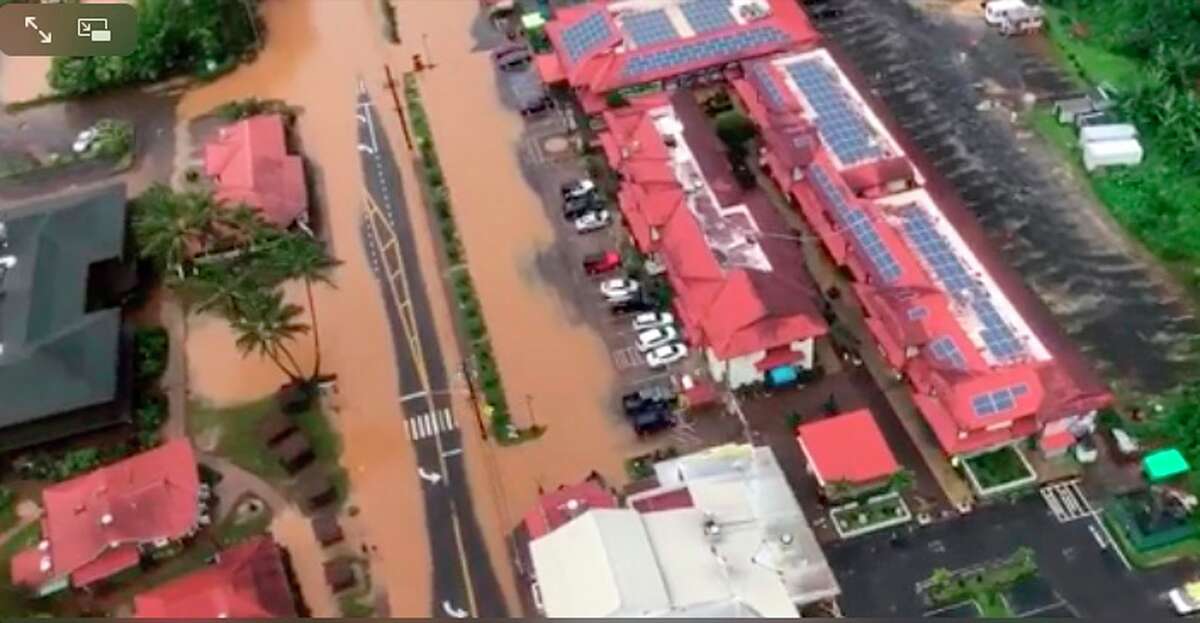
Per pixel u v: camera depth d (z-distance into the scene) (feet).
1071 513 297.33
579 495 295.89
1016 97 404.98
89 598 299.99
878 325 323.98
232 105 427.33
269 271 351.25
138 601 283.38
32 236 364.58
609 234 372.99
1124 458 305.73
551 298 357.61
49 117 434.30
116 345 335.06
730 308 321.32
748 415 324.19
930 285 322.14
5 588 298.97
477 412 331.77
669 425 323.98
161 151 416.26
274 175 386.11
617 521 273.54
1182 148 372.79
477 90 426.92
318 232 382.63
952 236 337.93
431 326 354.13
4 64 455.63
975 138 393.29
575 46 409.28
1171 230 355.77
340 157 407.03
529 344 346.74
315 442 328.70
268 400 338.34
